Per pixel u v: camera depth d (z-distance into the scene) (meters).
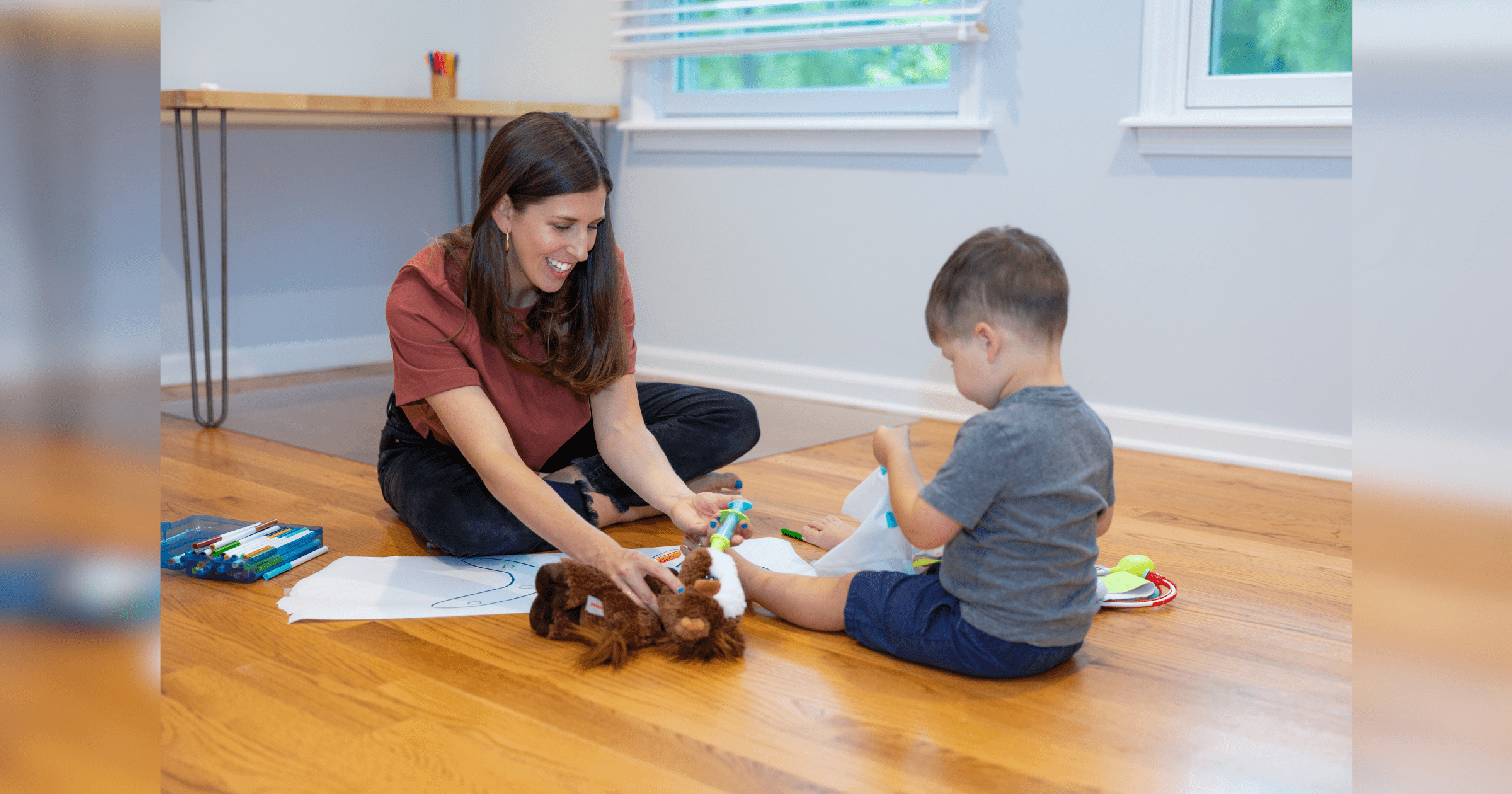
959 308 1.06
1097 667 1.13
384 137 3.11
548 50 3.10
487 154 1.26
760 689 1.07
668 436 1.65
